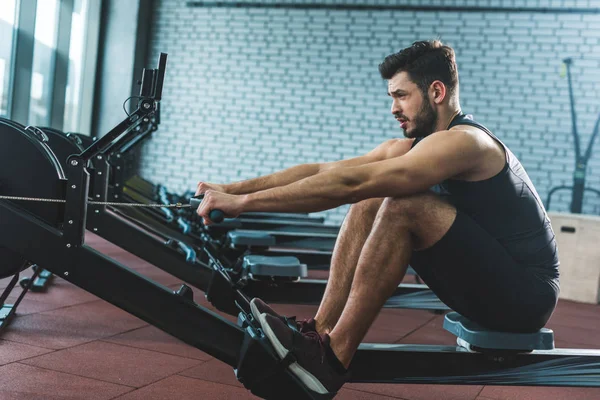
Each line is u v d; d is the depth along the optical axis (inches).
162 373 88.2
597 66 277.1
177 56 333.1
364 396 85.1
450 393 88.8
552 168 283.6
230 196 61.6
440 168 62.6
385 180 61.8
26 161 72.2
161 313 66.2
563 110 282.4
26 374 82.0
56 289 141.8
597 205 273.9
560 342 134.2
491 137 67.2
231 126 327.3
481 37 292.0
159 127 336.2
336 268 72.6
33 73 273.7
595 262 198.1
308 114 317.4
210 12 328.5
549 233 71.0
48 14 279.7
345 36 311.4
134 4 320.5
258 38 322.3
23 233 66.0
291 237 163.2
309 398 63.8
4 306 117.6
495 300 67.3
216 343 66.5
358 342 66.2
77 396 75.4
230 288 107.1
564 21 281.6
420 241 66.2
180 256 119.2
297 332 64.2
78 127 318.7
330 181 61.5
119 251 217.6
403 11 302.7
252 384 64.6
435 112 69.4
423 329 134.5
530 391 91.7
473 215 68.6
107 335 106.5
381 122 309.4
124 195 154.3
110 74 323.3
